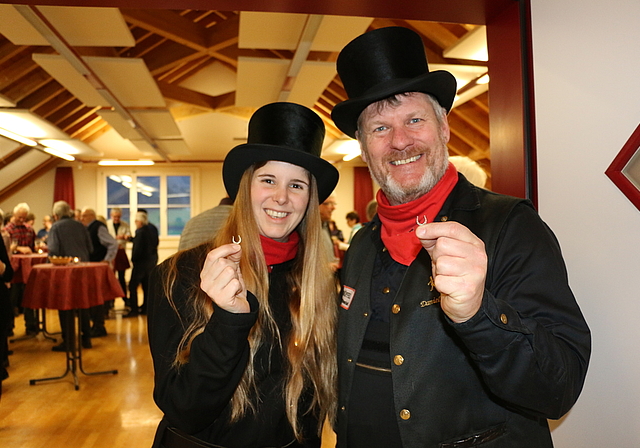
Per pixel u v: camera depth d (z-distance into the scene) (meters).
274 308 1.43
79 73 4.59
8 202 11.26
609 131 1.28
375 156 1.32
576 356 0.99
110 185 12.14
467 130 6.86
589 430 1.36
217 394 1.16
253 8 1.83
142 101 5.66
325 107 7.54
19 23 3.31
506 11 1.70
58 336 6.17
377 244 1.41
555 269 1.07
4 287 3.50
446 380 1.14
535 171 1.57
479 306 0.87
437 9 1.75
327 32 3.54
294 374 1.35
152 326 1.34
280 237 1.45
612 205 1.27
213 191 12.38
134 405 3.76
